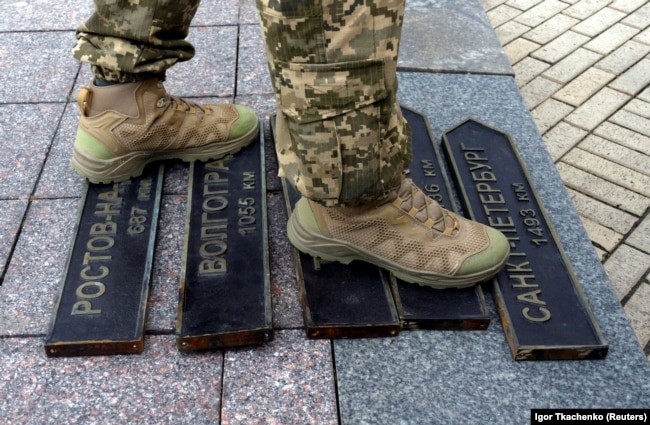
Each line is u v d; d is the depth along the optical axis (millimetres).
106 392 1335
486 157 1950
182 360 1401
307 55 1126
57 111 2094
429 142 1983
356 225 1478
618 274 2045
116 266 1542
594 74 2977
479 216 1741
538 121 2688
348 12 1083
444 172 1864
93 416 1291
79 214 1675
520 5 3500
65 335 1384
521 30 3297
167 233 1688
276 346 1438
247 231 1628
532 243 1659
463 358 1435
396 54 1171
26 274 1567
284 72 1163
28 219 1712
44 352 1402
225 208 1697
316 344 1446
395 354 1436
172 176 1854
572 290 1543
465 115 2211
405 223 1487
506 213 1750
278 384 1364
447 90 2326
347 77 1139
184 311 1427
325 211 1479
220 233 1620
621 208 2289
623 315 1558
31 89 2186
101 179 1751
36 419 1280
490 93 2326
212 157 1857
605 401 1360
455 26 2680
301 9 1070
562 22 3365
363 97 1171
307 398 1342
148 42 1574
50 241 1653
